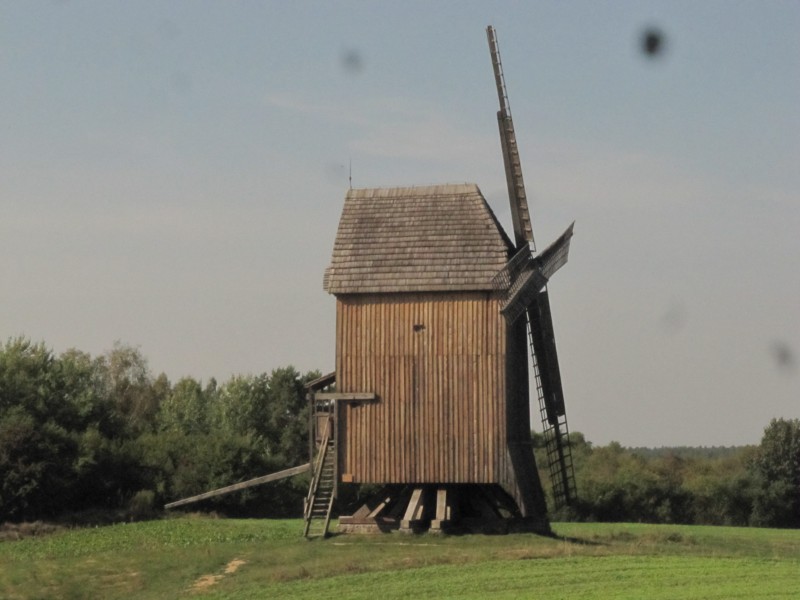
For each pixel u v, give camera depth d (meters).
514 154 117.12
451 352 107.56
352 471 108.31
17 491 137.50
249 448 173.38
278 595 82.12
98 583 95.12
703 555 94.75
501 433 105.88
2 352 169.00
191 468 167.38
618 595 74.25
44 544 116.19
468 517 112.69
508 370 107.81
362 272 109.88
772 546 113.12
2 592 92.94
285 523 131.00
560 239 119.12
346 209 115.00
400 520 109.06
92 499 151.75
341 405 109.38
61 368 174.38
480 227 110.56
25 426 143.62
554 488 124.12
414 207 113.62
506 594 76.38
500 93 118.00
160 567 98.94
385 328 109.06
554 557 92.19
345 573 89.00
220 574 94.56
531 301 113.06
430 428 107.19
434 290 108.00
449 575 85.25
